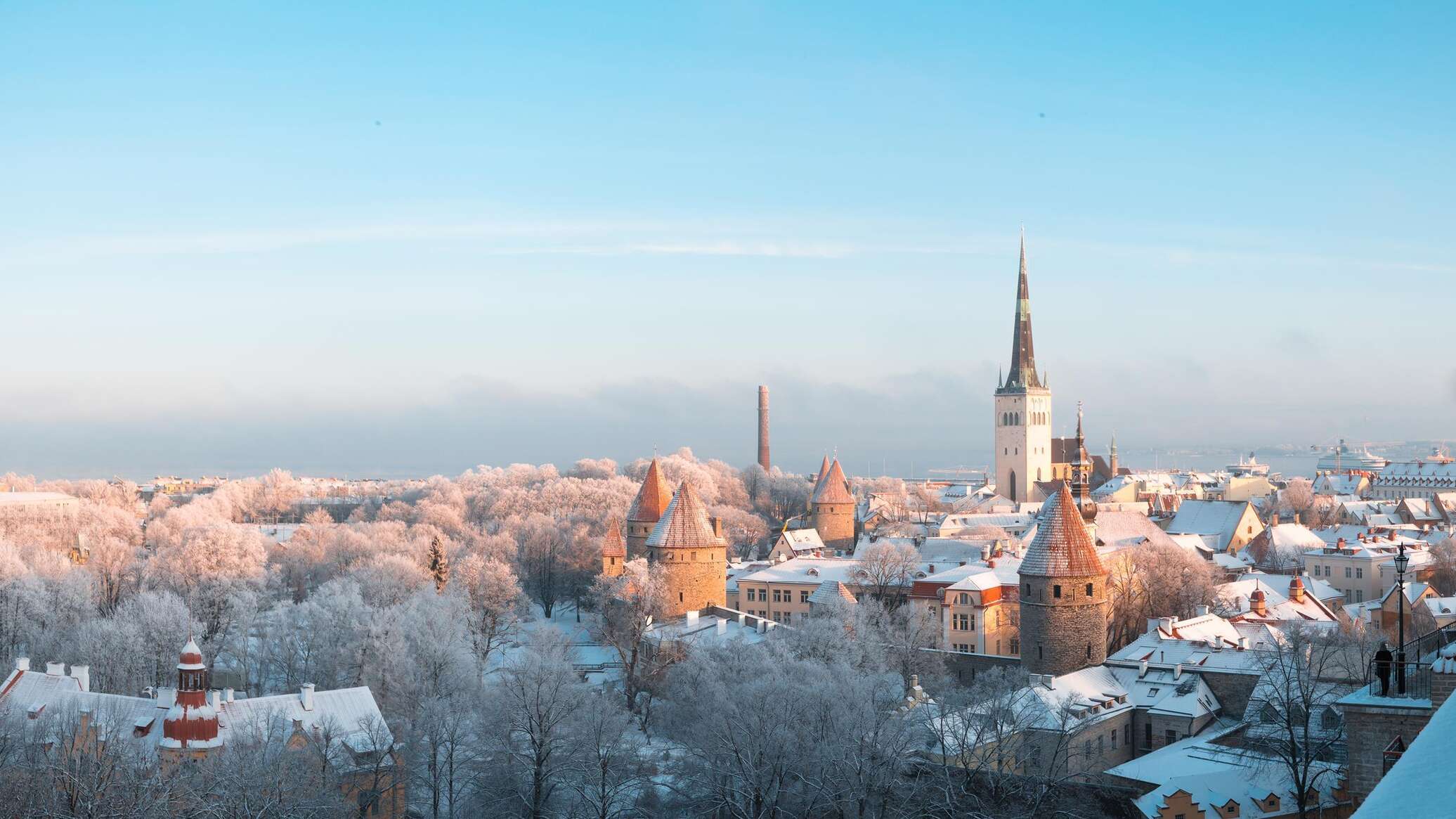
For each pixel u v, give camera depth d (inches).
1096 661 5526.6
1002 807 3629.4
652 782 4355.3
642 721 5497.1
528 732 4116.6
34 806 3412.9
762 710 4057.6
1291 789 3408.0
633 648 6112.2
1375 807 840.9
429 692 5226.4
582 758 4180.6
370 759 4163.4
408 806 4357.8
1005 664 5895.7
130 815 3262.8
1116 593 6953.7
